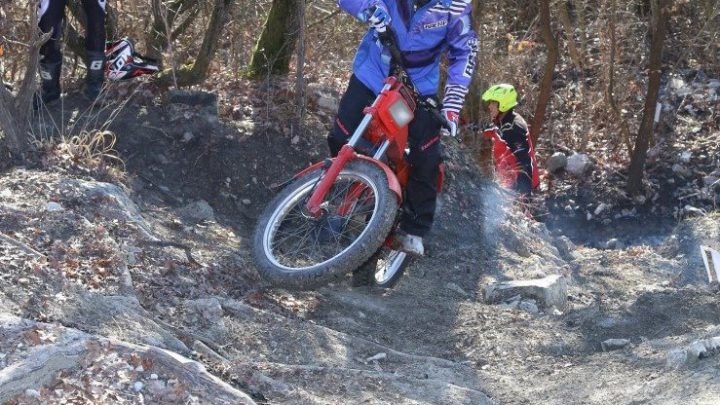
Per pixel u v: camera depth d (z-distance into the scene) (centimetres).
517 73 1054
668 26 1165
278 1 705
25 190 478
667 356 437
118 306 393
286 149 639
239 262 496
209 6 803
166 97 634
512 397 413
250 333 424
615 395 404
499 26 1043
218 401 339
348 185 486
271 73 714
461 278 604
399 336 484
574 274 682
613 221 965
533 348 485
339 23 903
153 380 341
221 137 624
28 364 329
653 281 684
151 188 573
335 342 437
